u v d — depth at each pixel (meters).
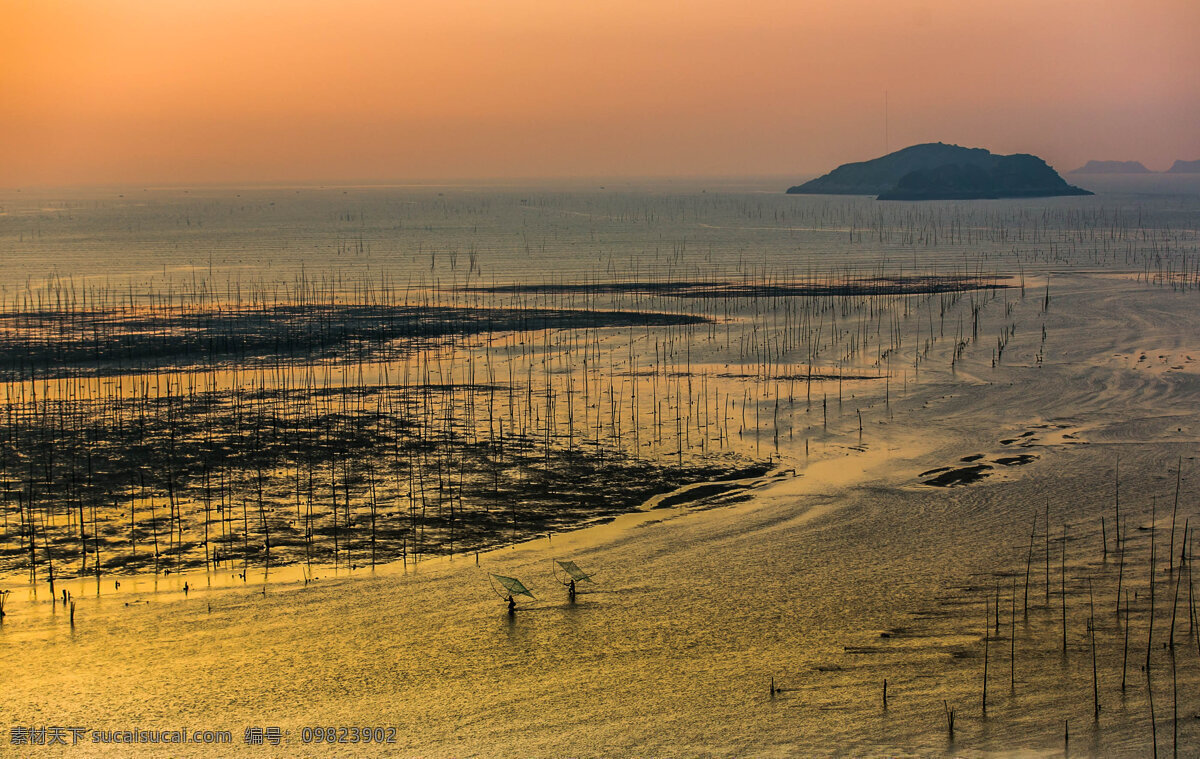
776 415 81.50
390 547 55.00
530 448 73.25
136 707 36.69
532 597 47.38
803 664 39.88
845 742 33.56
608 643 42.25
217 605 46.53
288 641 42.50
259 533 56.78
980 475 66.12
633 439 75.50
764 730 34.53
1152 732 33.62
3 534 55.88
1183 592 46.25
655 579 49.62
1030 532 55.28
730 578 49.56
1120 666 38.94
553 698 37.31
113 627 43.88
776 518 58.88
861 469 68.25
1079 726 34.16
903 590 47.53
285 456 70.88
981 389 88.81
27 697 37.38
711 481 66.50
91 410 82.06
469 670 39.78
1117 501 59.69
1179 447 71.00
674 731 34.69
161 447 72.38
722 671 39.38
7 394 87.56
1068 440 73.62
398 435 76.19
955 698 36.56
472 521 59.16
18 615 45.19
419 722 35.62
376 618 45.00
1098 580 48.09
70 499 61.84
